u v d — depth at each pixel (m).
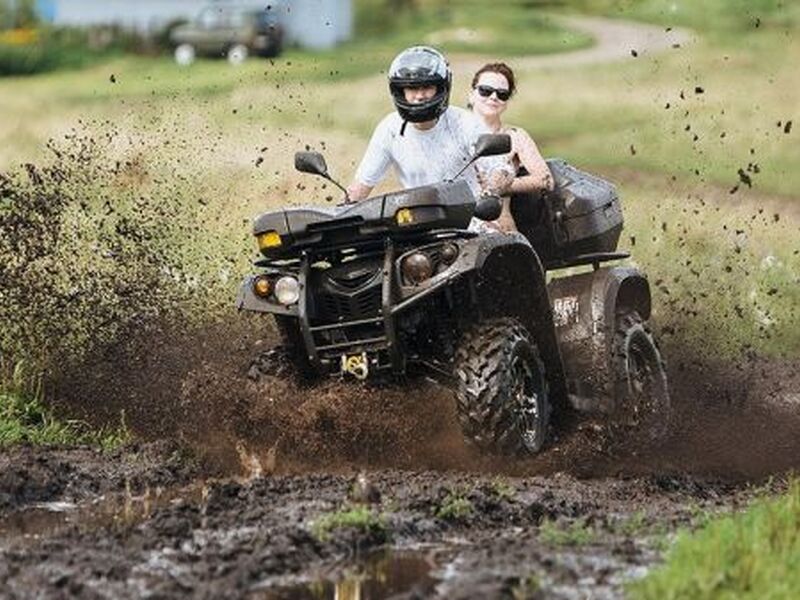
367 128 89.38
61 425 29.09
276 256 26.72
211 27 156.88
